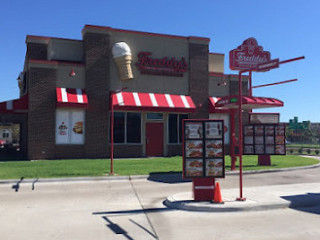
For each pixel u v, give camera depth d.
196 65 25.52
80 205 9.71
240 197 9.60
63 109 21.86
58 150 21.59
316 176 16.02
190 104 24.44
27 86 24.89
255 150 19.08
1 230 7.17
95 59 22.59
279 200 9.55
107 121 22.69
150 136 24.06
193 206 8.97
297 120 86.88
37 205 9.70
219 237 6.59
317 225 7.43
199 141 9.70
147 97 23.55
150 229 7.22
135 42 23.88
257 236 6.63
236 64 17.12
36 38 25.02
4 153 29.02
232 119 17.28
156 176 15.34
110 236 6.72
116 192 11.84
